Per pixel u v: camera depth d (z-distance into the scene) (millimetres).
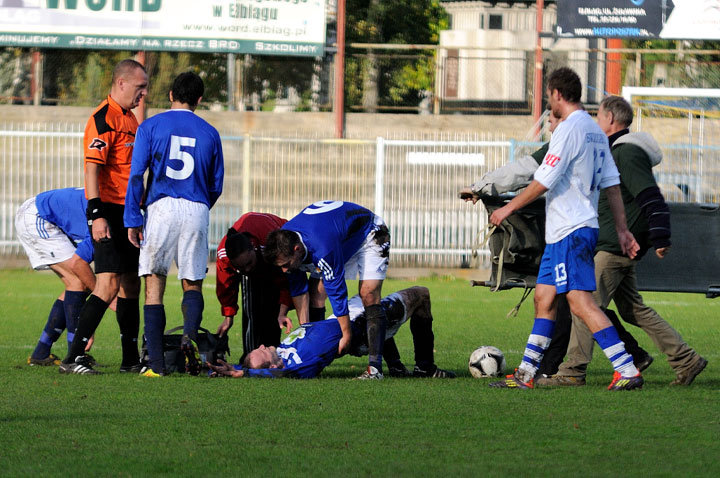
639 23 72000
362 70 80000
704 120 76188
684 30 71750
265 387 23047
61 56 80062
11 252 69438
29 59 79625
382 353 24844
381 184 68625
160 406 20438
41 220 27094
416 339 26266
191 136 24359
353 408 20359
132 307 26016
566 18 72375
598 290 23672
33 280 59719
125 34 72812
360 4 83938
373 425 18688
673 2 71750
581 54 80125
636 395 22219
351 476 14984
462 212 69438
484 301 51438
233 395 21844
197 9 72938
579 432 18141
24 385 23281
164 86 79188
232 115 79062
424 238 69438
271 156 71562
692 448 16906
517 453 16516
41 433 17844
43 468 15383
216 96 80375
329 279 23422
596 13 72125
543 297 22688
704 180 68375
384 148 69312
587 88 79188
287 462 15820
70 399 21266
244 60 79188
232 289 26641
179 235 24266
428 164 69812
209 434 17844
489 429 18375
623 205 22953
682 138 76312
